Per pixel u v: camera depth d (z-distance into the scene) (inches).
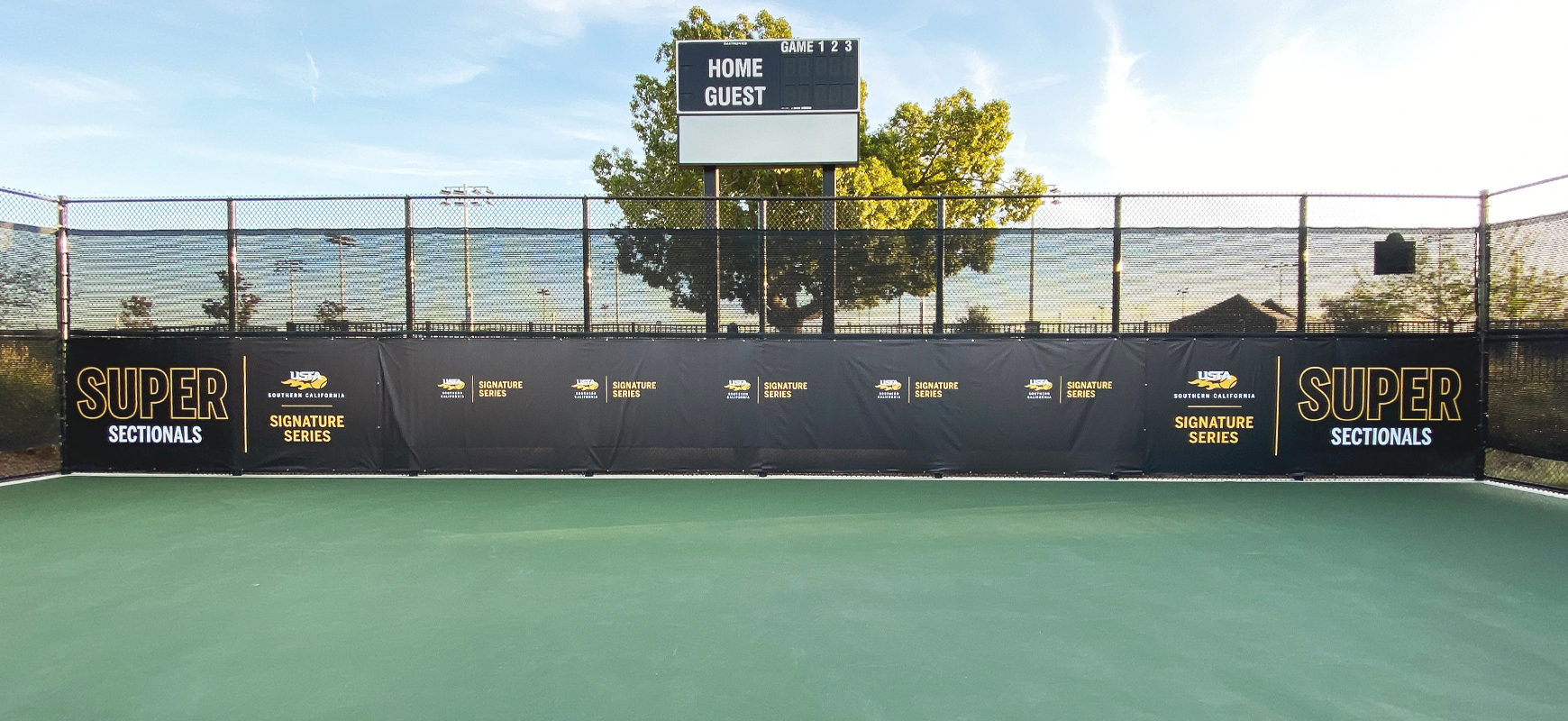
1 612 176.6
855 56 365.1
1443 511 281.3
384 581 198.7
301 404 353.7
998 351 345.7
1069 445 345.1
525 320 352.5
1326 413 340.8
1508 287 326.3
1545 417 308.8
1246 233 342.0
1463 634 163.9
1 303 330.6
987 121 934.4
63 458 354.0
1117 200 344.5
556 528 255.8
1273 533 250.1
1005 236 347.3
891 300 350.0
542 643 158.6
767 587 194.2
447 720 126.7
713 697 134.4
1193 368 342.6
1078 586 195.3
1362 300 340.2
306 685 139.4
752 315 351.9
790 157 365.4
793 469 349.1
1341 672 144.7
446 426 351.9
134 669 146.3
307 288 354.0
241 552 226.1
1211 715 127.9
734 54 367.6
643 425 350.9
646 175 852.0
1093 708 130.2
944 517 271.6
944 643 158.1
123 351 355.3
